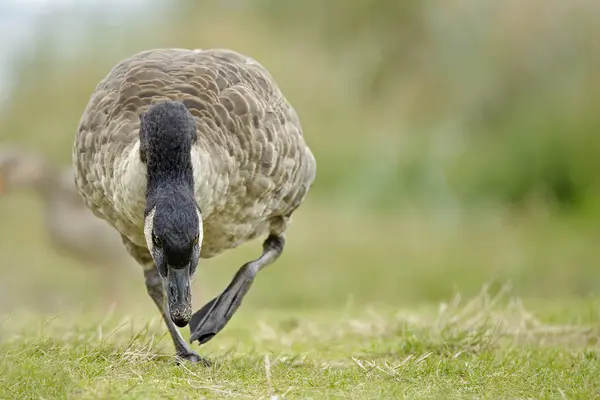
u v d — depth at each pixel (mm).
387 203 21875
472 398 6559
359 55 24766
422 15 23938
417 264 16703
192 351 7879
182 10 25594
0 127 23094
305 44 25578
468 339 8500
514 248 17562
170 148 6832
